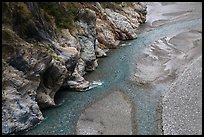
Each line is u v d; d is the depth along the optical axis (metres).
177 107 37.88
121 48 56.84
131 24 65.94
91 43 49.91
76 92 42.38
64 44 45.06
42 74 37.50
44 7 47.06
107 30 57.50
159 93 41.69
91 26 51.22
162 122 35.47
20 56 35.16
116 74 47.28
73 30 48.28
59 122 35.97
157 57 52.81
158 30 65.50
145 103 39.44
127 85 44.00
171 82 44.44
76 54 42.41
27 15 39.06
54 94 40.19
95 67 49.06
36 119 35.47
